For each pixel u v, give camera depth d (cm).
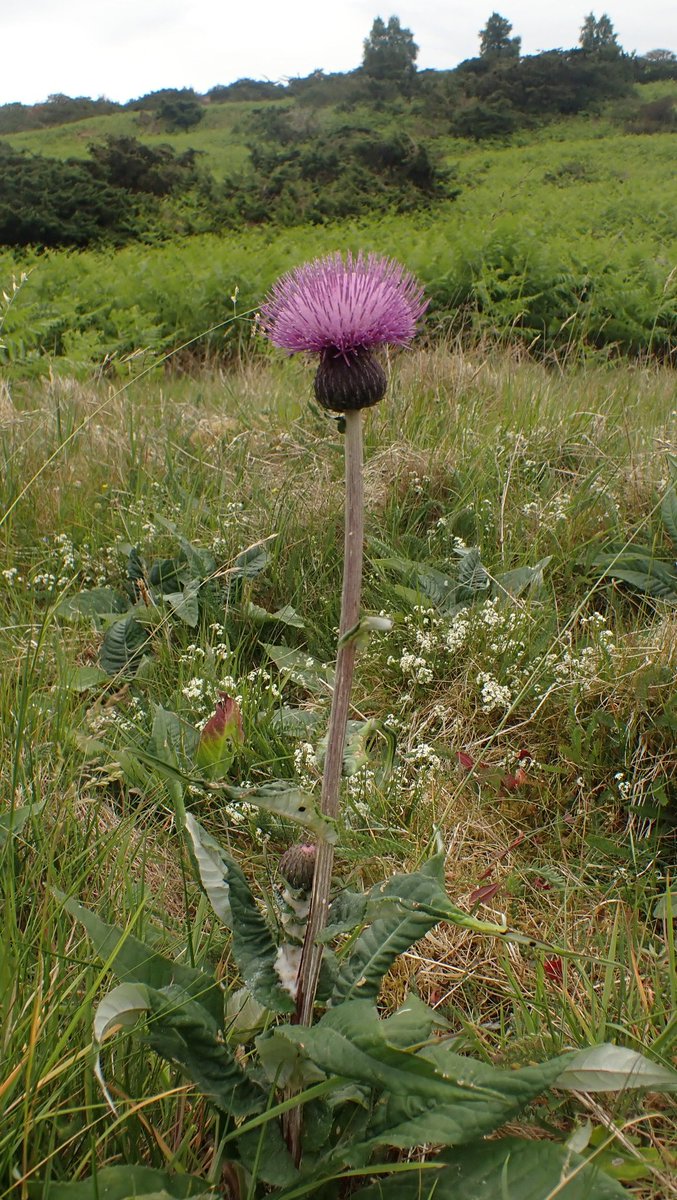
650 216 1645
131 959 156
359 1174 140
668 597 328
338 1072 120
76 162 2056
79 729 268
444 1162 137
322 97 5500
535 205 1794
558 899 229
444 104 4534
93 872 216
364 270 145
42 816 220
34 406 567
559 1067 123
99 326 1076
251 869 234
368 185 2019
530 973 207
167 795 245
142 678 303
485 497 395
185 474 436
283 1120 146
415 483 403
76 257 1574
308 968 141
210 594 342
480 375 543
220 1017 157
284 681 302
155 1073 163
